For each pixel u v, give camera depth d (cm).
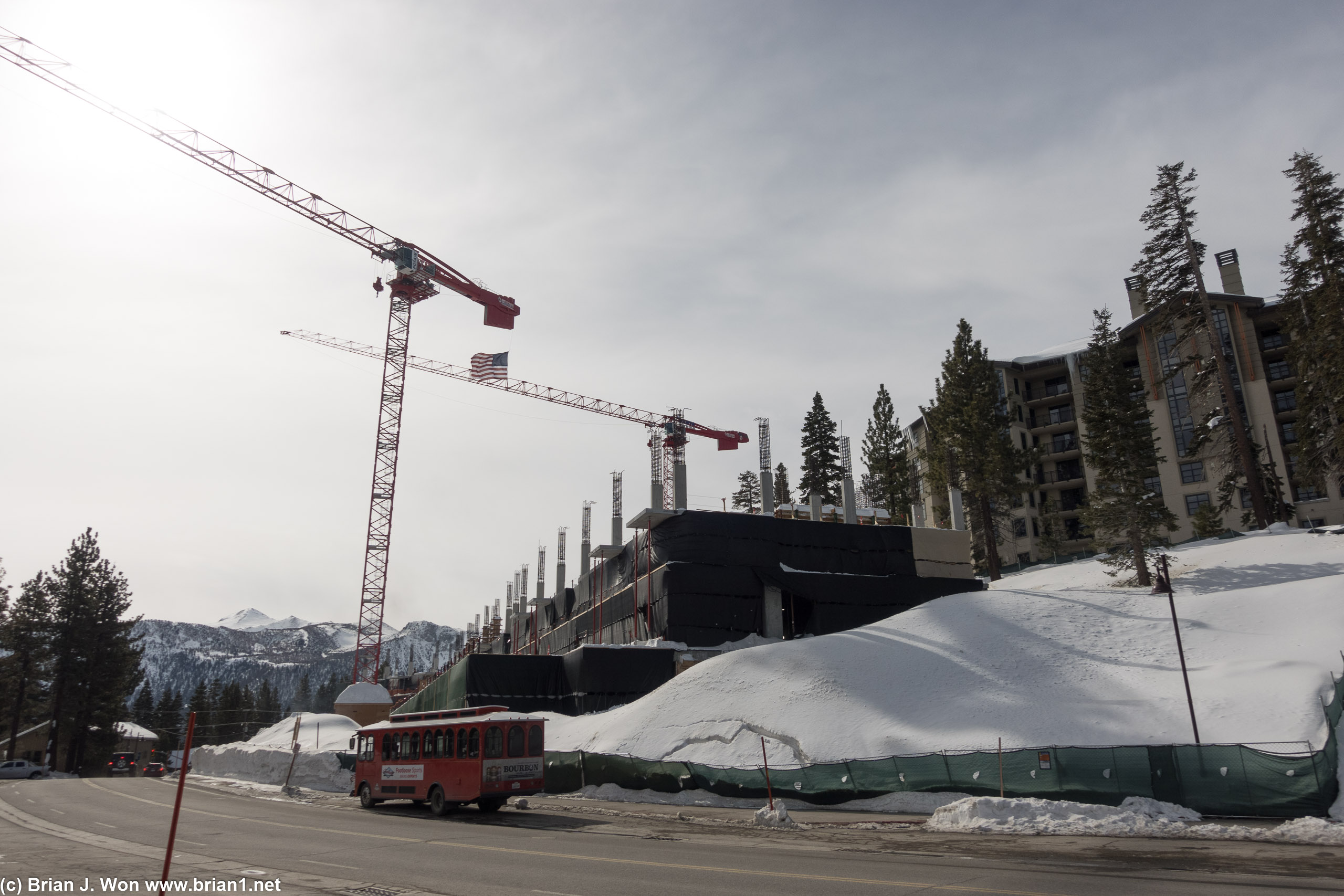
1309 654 2680
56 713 7806
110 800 3133
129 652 8506
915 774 2288
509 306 10381
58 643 7906
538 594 7756
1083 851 1496
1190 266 4941
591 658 4456
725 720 3167
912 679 3170
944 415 6650
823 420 8688
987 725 2633
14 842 1817
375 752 2884
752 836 1855
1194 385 5059
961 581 5434
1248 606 3300
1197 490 7231
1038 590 4234
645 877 1279
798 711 3052
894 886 1159
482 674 4625
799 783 2477
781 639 4891
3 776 6006
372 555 8719
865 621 5066
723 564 4928
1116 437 4616
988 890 1114
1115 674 2922
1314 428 4488
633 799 2828
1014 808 1898
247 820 2348
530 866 1417
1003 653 3297
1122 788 1947
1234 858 1366
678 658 4559
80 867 1431
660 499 5394
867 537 5366
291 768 3731
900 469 8094
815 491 8394
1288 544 4219
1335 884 1110
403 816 2498
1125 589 4228
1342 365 4081
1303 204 4378
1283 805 1734
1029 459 6525
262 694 18525
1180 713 2422
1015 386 8969
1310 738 2045
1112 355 4900
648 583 5072
